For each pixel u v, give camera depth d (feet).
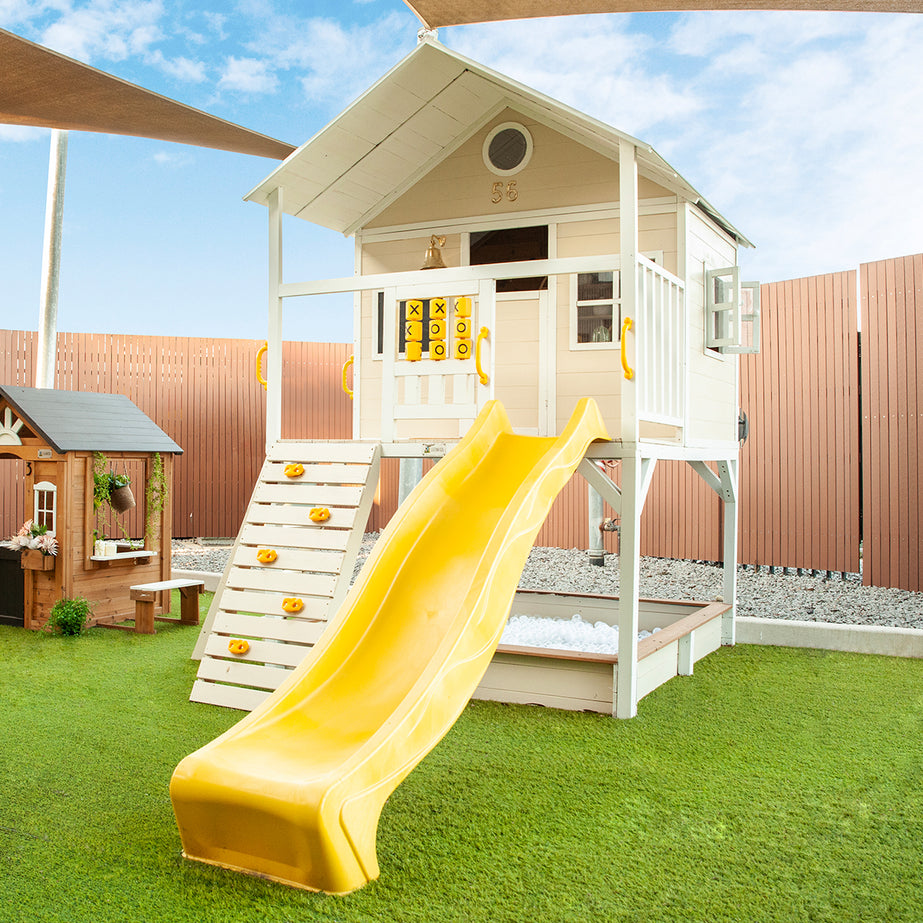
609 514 39.45
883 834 10.67
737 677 18.97
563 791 12.00
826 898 9.09
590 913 8.73
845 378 31.22
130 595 24.61
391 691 11.54
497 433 16.87
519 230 22.35
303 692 11.46
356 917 8.61
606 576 33.76
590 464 16.51
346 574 16.60
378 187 23.18
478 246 22.84
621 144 16.26
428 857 9.94
